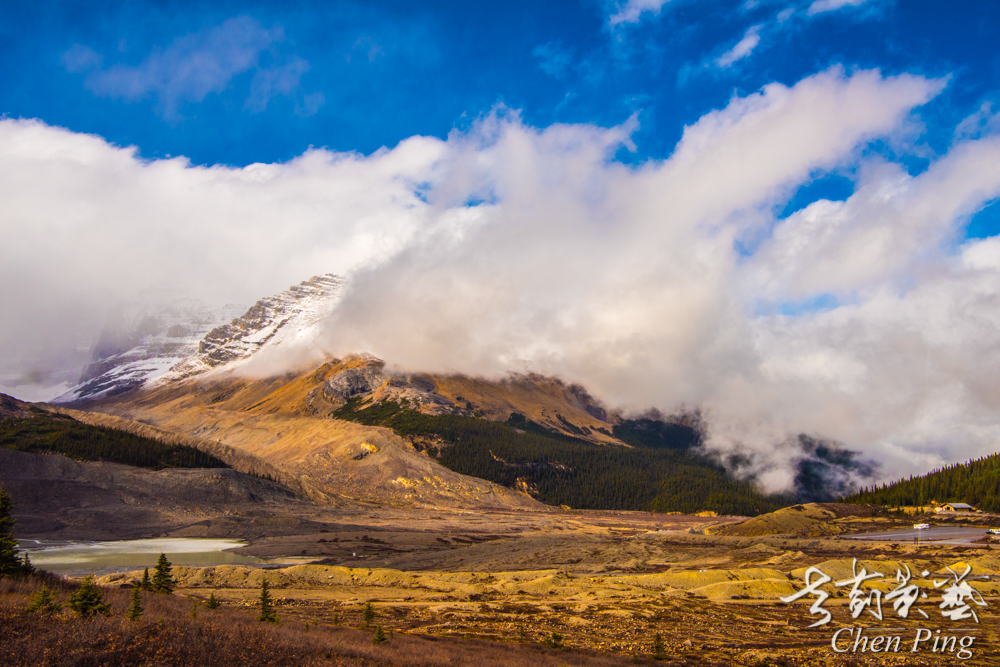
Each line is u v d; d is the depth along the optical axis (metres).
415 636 60.88
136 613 39.44
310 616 70.44
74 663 28.70
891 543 143.50
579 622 76.00
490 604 87.94
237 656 34.19
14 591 44.88
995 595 92.38
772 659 57.91
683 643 64.31
